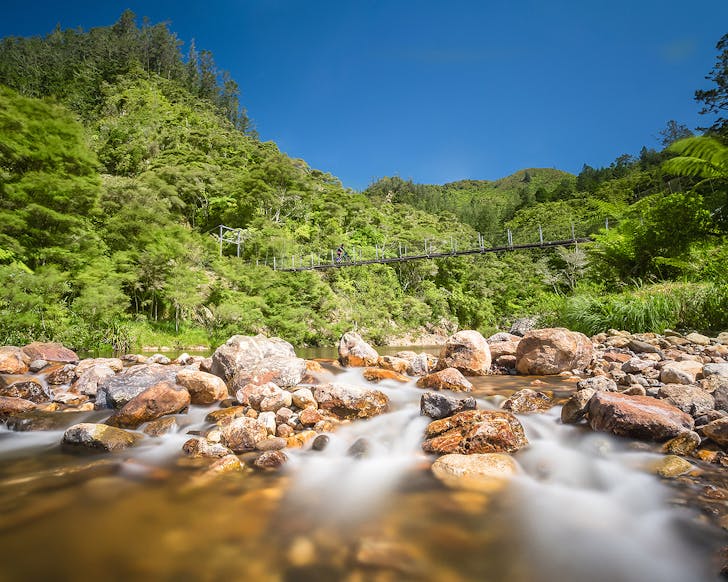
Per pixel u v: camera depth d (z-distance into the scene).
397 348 31.33
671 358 5.69
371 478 2.56
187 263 27.69
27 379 6.21
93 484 2.47
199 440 3.05
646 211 12.45
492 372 5.96
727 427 2.59
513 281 51.12
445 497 2.28
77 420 3.90
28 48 87.81
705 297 7.57
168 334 22.22
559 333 5.72
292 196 53.53
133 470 2.70
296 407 3.98
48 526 1.97
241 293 28.41
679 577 1.60
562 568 1.65
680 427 2.74
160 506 2.18
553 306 11.21
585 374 5.43
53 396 5.23
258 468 2.75
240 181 47.78
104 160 53.94
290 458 2.91
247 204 46.19
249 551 1.76
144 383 4.59
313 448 3.10
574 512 2.10
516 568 1.64
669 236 11.40
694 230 11.18
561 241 24.80
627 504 2.16
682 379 4.04
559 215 74.69
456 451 2.83
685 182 16.14
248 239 40.91
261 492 2.37
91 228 20.06
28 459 2.91
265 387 4.18
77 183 16.86
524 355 5.80
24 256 15.41
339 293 39.72
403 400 4.39
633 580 1.58
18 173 16.64
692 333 6.88
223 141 67.56
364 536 1.89
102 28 104.25
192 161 54.22
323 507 2.17
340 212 56.19
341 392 3.88
